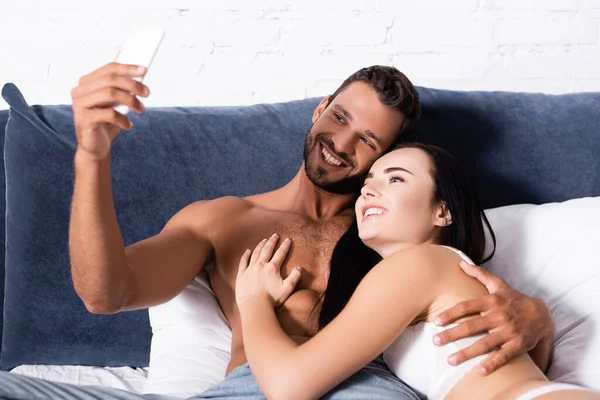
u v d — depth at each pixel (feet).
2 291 5.55
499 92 6.02
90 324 5.36
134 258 4.33
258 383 3.83
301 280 4.60
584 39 7.01
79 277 3.97
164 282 4.43
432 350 3.85
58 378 5.16
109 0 6.69
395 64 6.92
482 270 4.04
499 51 6.98
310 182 5.08
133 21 6.72
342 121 4.97
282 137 5.71
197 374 4.68
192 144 5.56
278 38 6.83
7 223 5.41
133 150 5.45
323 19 6.84
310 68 6.88
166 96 6.81
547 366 4.34
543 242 4.97
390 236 4.32
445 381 3.77
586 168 5.80
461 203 4.40
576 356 4.30
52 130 5.43
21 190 5.33
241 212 4.99
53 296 5.33
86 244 3.85
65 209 5.35
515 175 5.74
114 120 3.38
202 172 5.52
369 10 6.86
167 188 5.45
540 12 6.97
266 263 4.50
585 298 4.56
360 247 4.69
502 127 5.80
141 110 3.38
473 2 6.92
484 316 3.84
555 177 5.77
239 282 4.40
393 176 4.37
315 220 5.06
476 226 4.50
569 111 5.93
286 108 5.90
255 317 4.12
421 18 6.90
